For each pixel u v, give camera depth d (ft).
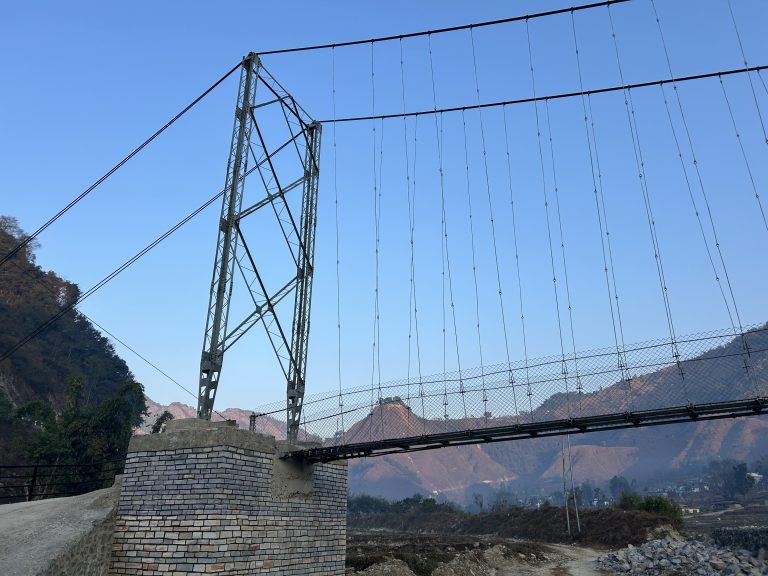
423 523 363.97
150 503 44.75
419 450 51.11
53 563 38.91
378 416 54.44
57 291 357.00
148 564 43.01
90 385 322.96
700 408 42.98
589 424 45.88
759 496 578.25
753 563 111.75
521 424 47.70
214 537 41.70
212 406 53.57
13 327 295.28
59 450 153.89
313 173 72.33
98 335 369.50
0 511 50.24
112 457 160.15
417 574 98.12
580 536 215.31
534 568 138.51
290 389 63.67
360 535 244.01
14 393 261.44
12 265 337.31
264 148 65.36
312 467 52.80
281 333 63.52
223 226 58.49
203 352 54.75
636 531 199.62
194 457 44.37
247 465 45.55
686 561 119.96
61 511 46.60
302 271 68.33
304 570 49.42
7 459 175.83
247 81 64.59
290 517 49.01
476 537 241.76
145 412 181.06
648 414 44.32
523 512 296.71
